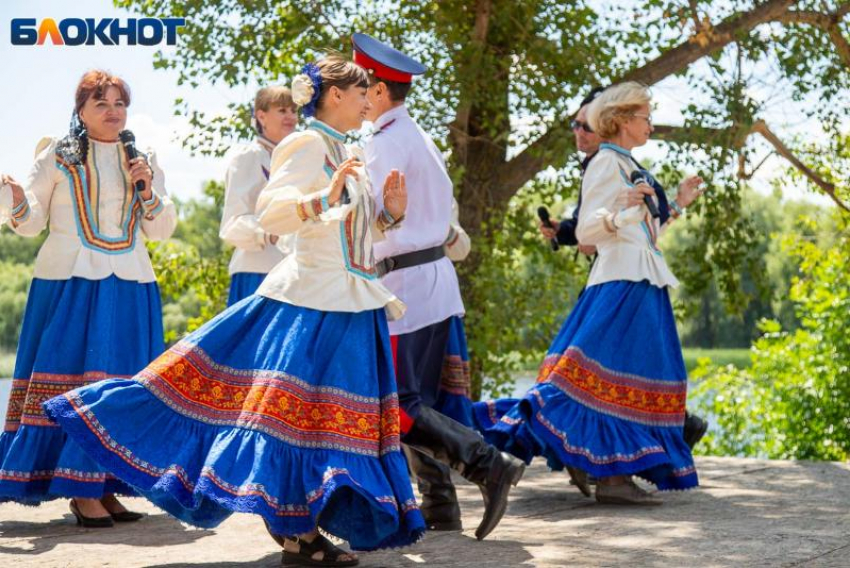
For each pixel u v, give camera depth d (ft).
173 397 10.98
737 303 33.17
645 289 16.46
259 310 11.35
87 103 14.82
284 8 31.09
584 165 17.89
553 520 14.88
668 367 16.48
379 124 14.35
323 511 10.94
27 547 13.04
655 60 31.50
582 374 16.08
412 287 13.91
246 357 11.18
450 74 29.58
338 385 11.04
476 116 32.78
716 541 13.03
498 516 13.08
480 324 30.99
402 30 30.96
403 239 13.93
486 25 30.32
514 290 32.17
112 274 14.82
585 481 16.94
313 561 11.55
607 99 16.76
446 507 14.06
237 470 10.58
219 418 10.99
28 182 14.56
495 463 13.03
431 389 14.20
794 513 15.23
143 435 10.84
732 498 16.71
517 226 32.76
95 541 13.50
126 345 14.89
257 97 18.90
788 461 21.43
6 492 14.24
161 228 15.33
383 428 11.27
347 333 11.28
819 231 38.60
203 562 12.12
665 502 16.39
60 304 14.60
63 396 10.82
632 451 15.93
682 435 16.84
